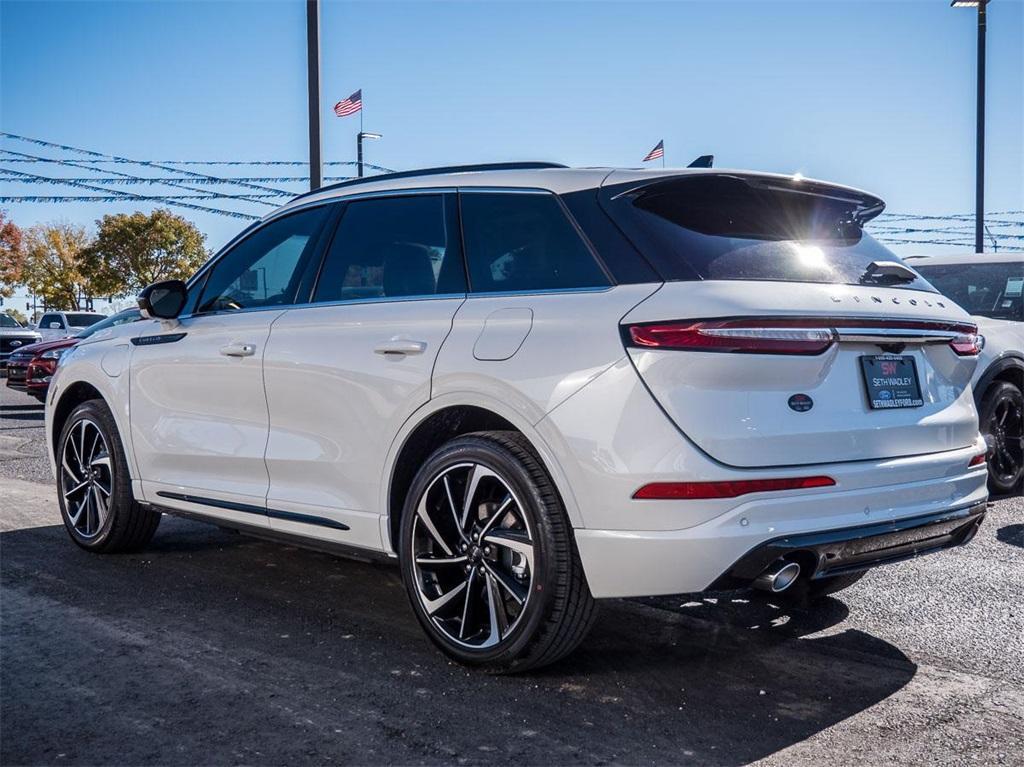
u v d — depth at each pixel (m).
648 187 3.33
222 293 4.67
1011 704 3.18
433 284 3.71
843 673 3.46
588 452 3.03
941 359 3.59
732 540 2.91
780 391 3.05
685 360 2.95
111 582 4.63
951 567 4.95
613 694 3.24
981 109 18.28
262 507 4.18
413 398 3.52
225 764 2.71
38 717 3.03
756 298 3.04
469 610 3.42
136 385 4.89
